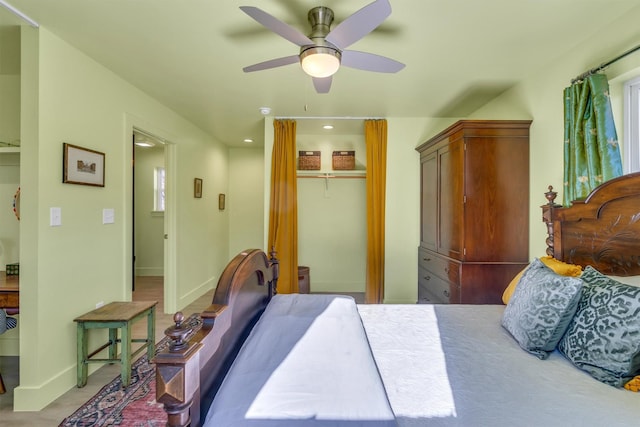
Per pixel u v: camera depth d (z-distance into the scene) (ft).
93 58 7.68
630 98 6.10
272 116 12.46
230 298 3.87
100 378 7.42
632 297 3.69
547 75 7.90
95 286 7.86
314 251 15.47
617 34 6.05
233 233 18.84
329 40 5.40
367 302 12.46
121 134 8.85
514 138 8.68
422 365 3.90
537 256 8.34
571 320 4.15
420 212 12.51
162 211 18.38
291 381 3.05
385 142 12.51
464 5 5.61
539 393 3.26
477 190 8.71
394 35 6.57
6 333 8.41
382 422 2.55
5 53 7.25
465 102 10.75
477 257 8.72
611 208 5.29
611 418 2.84
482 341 4.66
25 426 5.78
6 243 8.25
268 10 5.82
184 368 2.57
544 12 5.80
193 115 12.39
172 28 6.41
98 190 7.98
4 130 8.14
